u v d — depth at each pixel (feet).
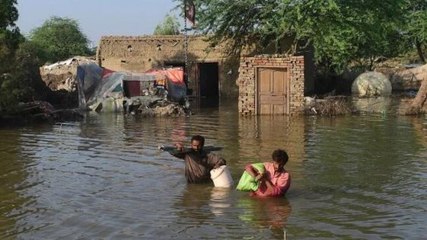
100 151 56.29
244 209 34.14
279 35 116.88
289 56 89.76
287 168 46.34
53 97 115.03
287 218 32.27
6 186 41.37
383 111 94.68
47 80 134.51
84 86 104.58
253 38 130.62
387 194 37.63
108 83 103.65
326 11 104.94
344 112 90.07
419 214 32.94
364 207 34.47
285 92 90.63
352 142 60.29
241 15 122.21
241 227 30.71
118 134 69.77
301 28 107.34
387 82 135.33
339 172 44.62
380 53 174.09
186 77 134.82
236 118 87.61
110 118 90.48
